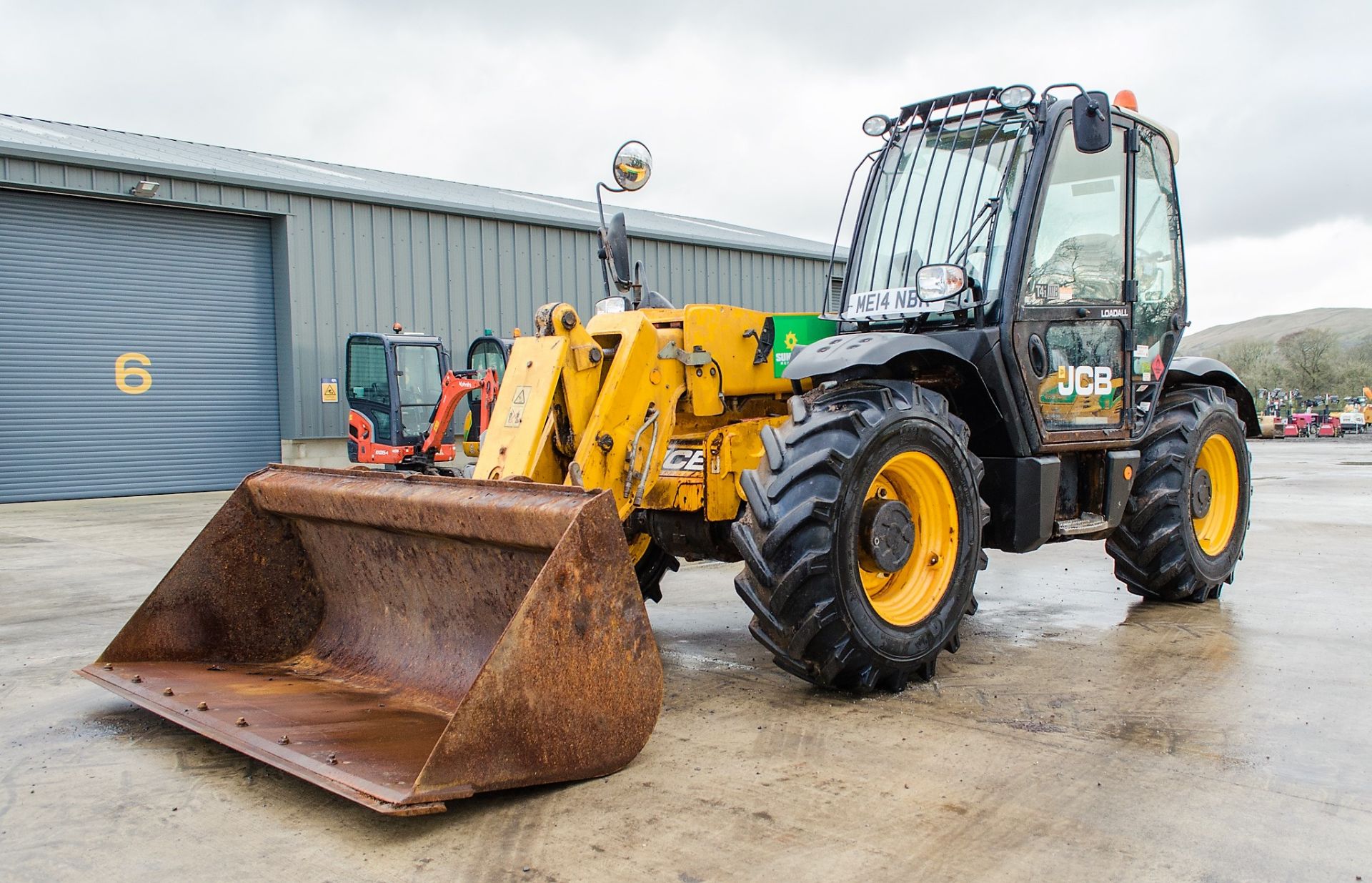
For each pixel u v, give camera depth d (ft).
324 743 9.09
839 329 14.71
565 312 11.73
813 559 10.58
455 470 41.52
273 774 9.55
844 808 8.46
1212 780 9.02
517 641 8.30
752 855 7.62
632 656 9.06
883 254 14.16
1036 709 11.12
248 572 12.26
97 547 25.68
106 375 40.81
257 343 44.45
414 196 46.96
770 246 58.90
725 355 13.09
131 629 11.64
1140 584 16.35
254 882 7.36
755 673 12.85
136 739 10.60
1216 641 14.07
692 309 12.77
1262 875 7.28
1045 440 13.02
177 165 40.22
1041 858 7.54
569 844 7.83
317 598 12.68
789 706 11.34
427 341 40.81
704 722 10.77
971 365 12.50
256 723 9.71
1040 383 12.98
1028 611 16.35
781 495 10.85
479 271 48.70
